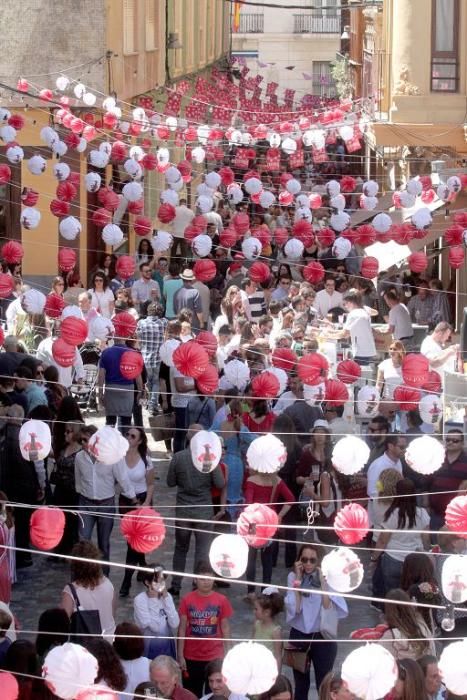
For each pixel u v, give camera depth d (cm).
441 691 931
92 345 2094
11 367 1689
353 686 791
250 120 4569
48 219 2920
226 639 1016
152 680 912
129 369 1362
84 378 2080
